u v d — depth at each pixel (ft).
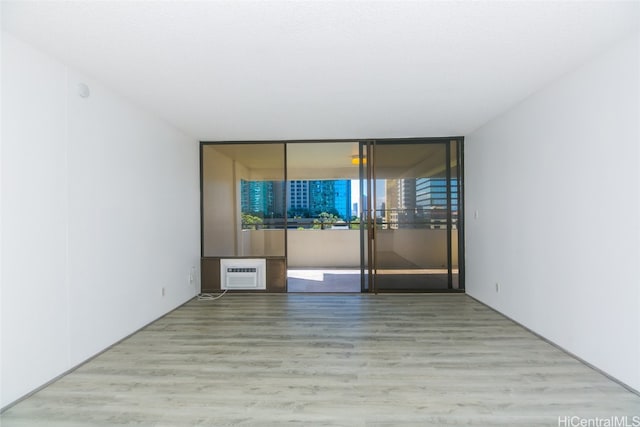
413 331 11.20
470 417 6.44
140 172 11.51
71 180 8.48
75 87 8.61
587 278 8.48
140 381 7.89
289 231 26.48
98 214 9.45
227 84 9.63
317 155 20.86
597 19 6.53
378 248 16.44
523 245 11.30
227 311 13.69
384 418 6.43
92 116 9.22
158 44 7.41
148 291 12.00
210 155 16.79
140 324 11.47
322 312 13.47
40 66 7.63
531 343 10.04
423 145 16.31
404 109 11.93
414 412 6.62
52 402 7.01
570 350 9.14
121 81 9.41
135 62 8.26
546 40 7.32
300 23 6.63
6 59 6.86
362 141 16.46
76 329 8.61
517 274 11.71
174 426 6.21
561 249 9.42
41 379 7.57
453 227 16.40
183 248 14.88
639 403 6.83
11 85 6.95
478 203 14.70
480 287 14.64
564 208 9.27
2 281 6.74
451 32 6.99
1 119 6.75
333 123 13.64
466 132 15.26
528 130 10.91
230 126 13.98
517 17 6.47
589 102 8.33
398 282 16.37
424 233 16.37
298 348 9.86
